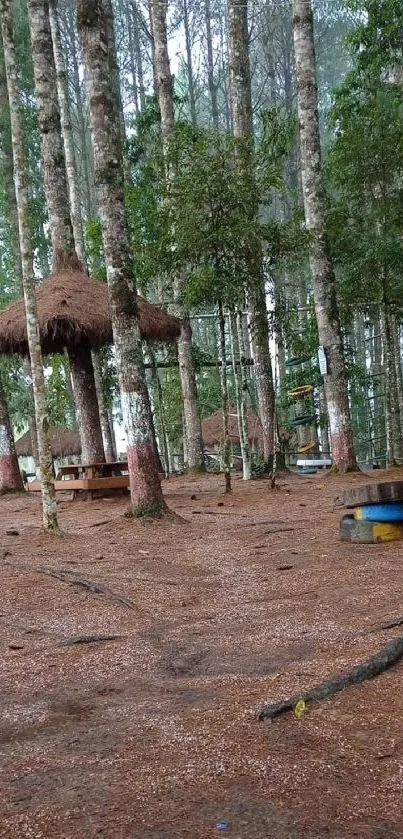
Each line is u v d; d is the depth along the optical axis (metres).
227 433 11.27
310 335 16.27
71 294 11.74
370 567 5.37
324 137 32.41
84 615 4.59
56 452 27.59
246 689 3.12
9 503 12.99
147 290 19.41
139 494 8.45
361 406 26.55
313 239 10.97
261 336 12.79
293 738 2.58
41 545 7.16
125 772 2.39
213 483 14.03
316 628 3.98
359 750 2.46
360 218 13.67
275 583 5.21
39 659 3.75
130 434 8.45
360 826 2.01
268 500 10.16
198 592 5.13
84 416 13.09
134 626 4.32
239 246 10.33
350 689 2.99
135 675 3.45
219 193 10.14
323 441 27.98
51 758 2.55
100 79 8.28
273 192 27.52
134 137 17.80
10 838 2.03
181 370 17.42
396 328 17.14
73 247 13.02
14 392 23.77
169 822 2.06
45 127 12.94
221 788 2.25
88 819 2.11
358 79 14.60
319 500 9.77
